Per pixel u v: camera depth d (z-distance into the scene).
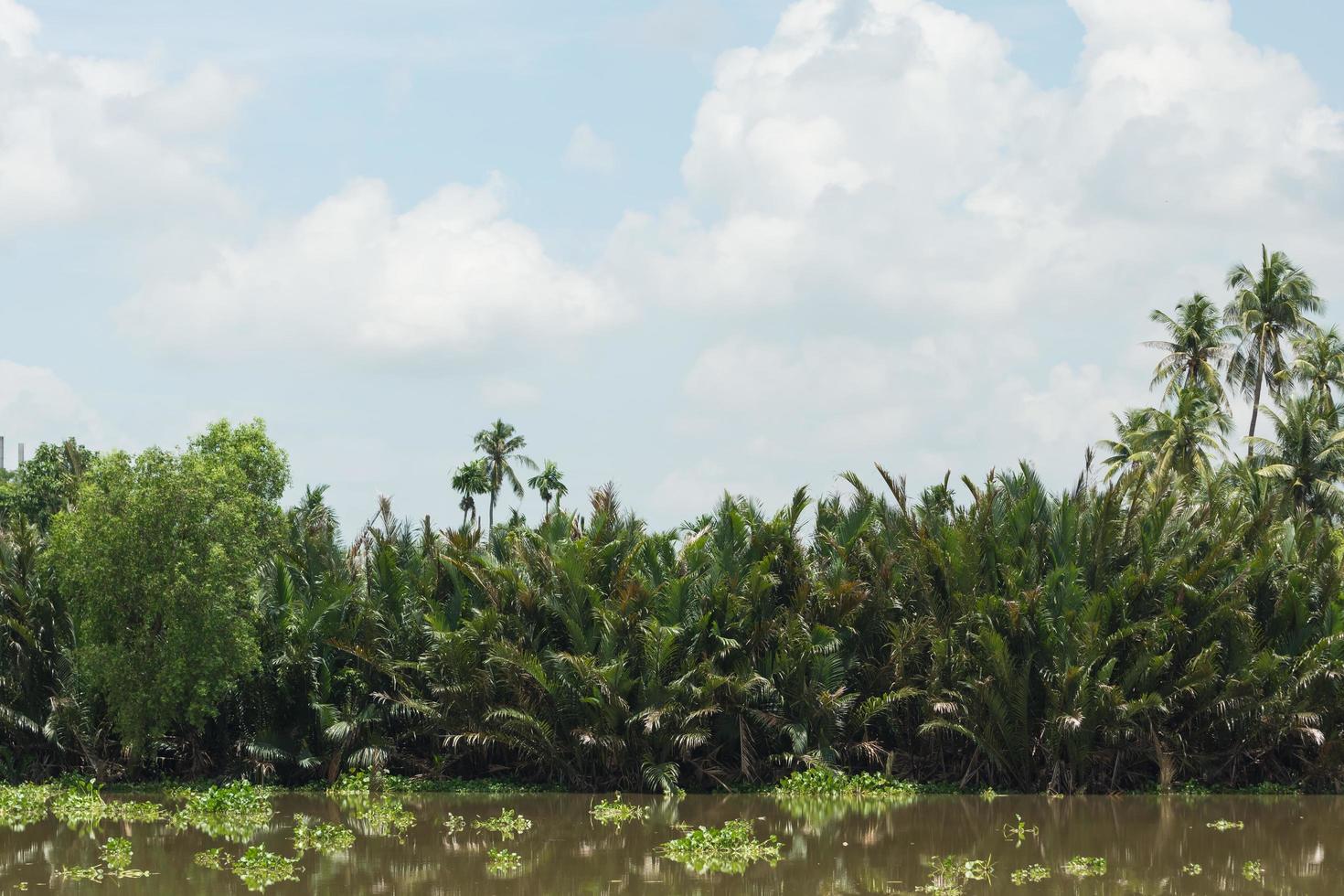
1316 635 31.77
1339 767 31.31
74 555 30.20
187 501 30.39
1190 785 31.58
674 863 20.95
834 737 31.98
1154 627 30.53
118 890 18.56
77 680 32.25
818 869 20.38
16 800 28.72
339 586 32.34
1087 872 20.03
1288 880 19.55
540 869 20.34
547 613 32.53
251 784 31.11
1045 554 32.53
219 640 30.12
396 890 18.61
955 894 18.30
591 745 31.42
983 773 32.12
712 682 30.52
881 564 32.59
